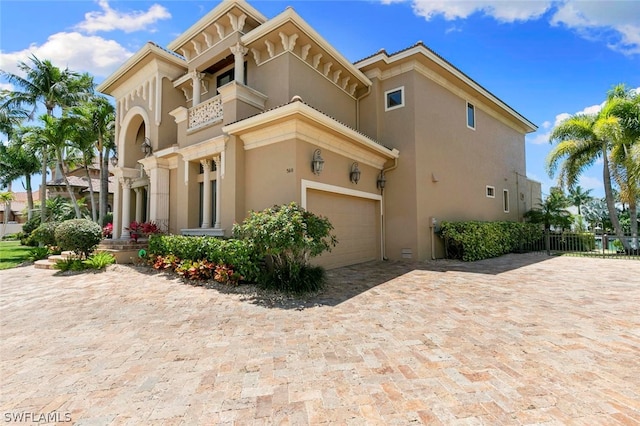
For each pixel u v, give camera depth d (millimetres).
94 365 3887
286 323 5371
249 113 11070
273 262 8234
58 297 7258
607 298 6930
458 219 15305
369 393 3213
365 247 12539
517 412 2885
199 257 9320
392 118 13727
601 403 3029
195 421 2785
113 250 11734
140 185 15961
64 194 32031
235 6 11711
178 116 12867
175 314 5930
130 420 2809
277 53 11703
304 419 2799
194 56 13984
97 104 19609
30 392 3297
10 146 27094
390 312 5961
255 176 9953
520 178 21625
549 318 5566
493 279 9094
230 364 3873
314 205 9859
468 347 4340
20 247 21250
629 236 15891
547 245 16172
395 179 13375
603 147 16219
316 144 9789
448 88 15281
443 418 2801
